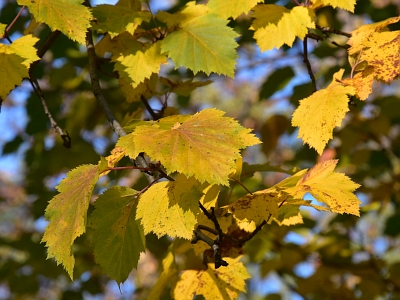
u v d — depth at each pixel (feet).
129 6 2.62
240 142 1.89
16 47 2.31
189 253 2.69
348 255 3.53
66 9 2.26
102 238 2.07
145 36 2.56
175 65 2.33
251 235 2.06
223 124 1.93
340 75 2.28
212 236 2.26
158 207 2.00
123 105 3.26
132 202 2.08
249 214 2.01
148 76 2.43
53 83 3.71
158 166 2.01
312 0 2.43
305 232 3.57
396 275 3.45
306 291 3.50
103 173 2.04
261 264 3.61
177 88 2.72
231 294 2.25
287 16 2.38
